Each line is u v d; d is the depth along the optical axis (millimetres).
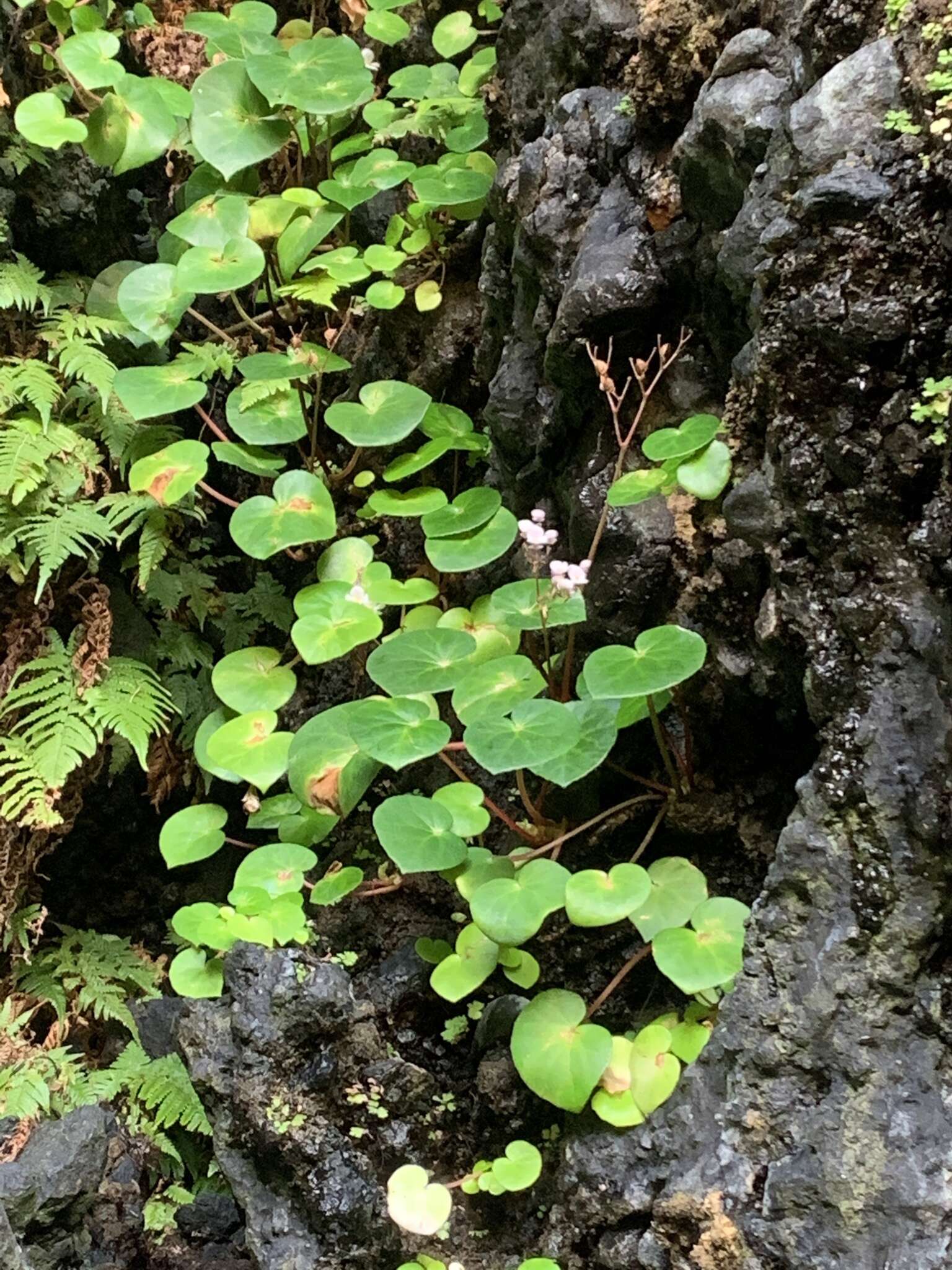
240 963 1029
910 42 880
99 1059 1188
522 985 1012
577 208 1073
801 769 1001
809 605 918
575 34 1095
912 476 877
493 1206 1016
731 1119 897
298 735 1054
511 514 1110
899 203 871
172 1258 1065
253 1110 998
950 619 870
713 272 996
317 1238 983
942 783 862
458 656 1038
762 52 961
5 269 1185
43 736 1137
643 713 1013
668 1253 901
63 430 1169
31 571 1159
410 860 966
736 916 943
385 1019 1082
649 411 1052
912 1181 842
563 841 1034
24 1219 1001
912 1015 868
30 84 1229
